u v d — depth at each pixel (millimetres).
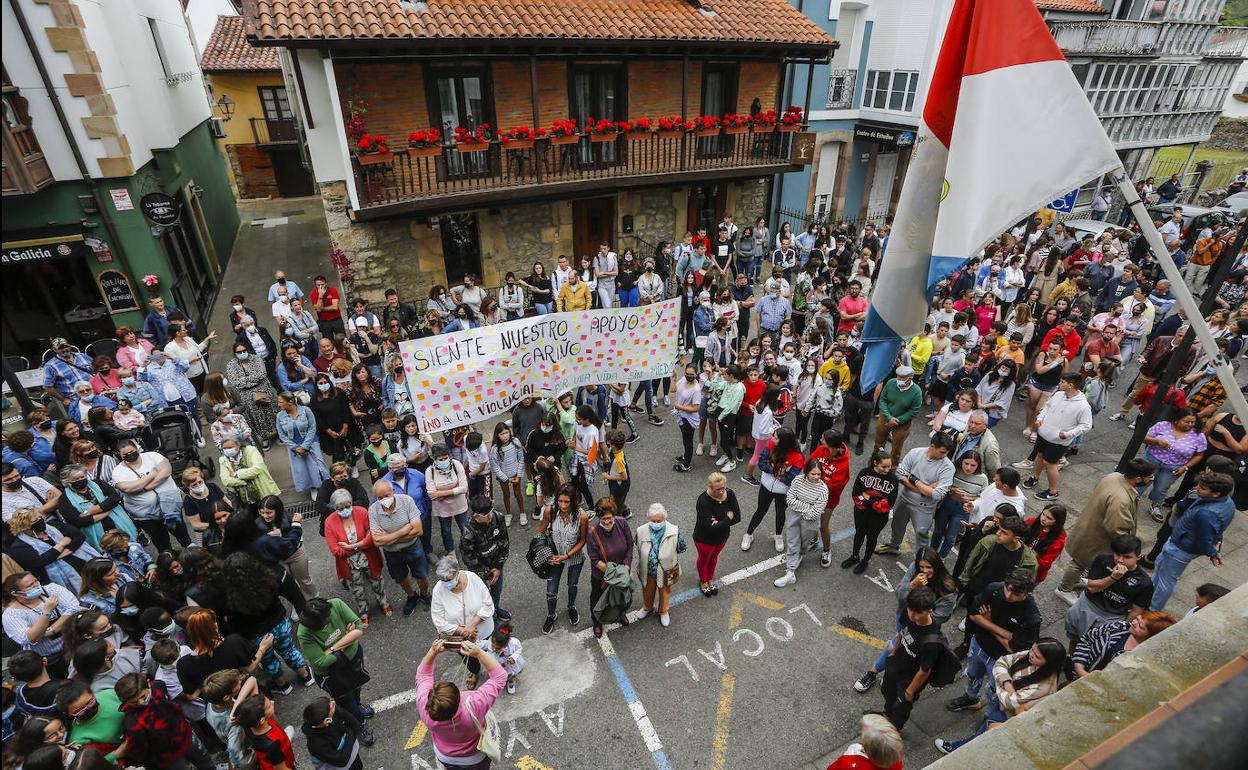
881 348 4453
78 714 4906
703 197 18250
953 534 7801
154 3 16031
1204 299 7348
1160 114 26438
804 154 17594
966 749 1509
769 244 20422
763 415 9102
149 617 5742
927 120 4094
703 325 12422
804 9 18641
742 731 6242
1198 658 1647
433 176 14352
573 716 6410
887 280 4324
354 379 10008
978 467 7465
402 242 14383
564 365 9148
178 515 7988
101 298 12648
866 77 21062
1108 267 14281
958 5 3881
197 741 5430
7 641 5289
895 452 9812
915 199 4203
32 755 4371
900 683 5715
